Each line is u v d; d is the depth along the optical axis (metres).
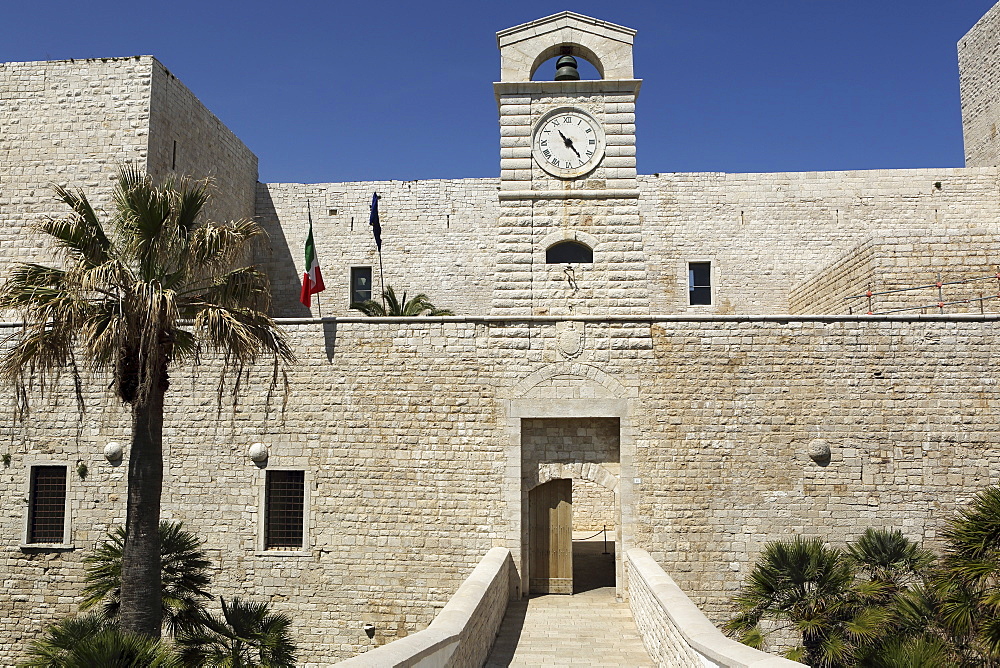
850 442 17.22
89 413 18.81
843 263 22.55
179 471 18.22
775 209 28.34
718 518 17.20
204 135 25.72
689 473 17.34
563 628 14.71
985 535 13.09
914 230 27.72
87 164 22.56
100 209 22.25
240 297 13.61
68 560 18.47
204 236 12.76
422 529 17.61
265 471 18.06
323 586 17.69
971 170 27.75
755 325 17.61
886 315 17.42
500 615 15.05
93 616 13.50
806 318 17.47
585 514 28.33
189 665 13.38
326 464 17.94
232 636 14.03
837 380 17.36
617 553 17.50
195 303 13.16
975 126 29.20
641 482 17.38
